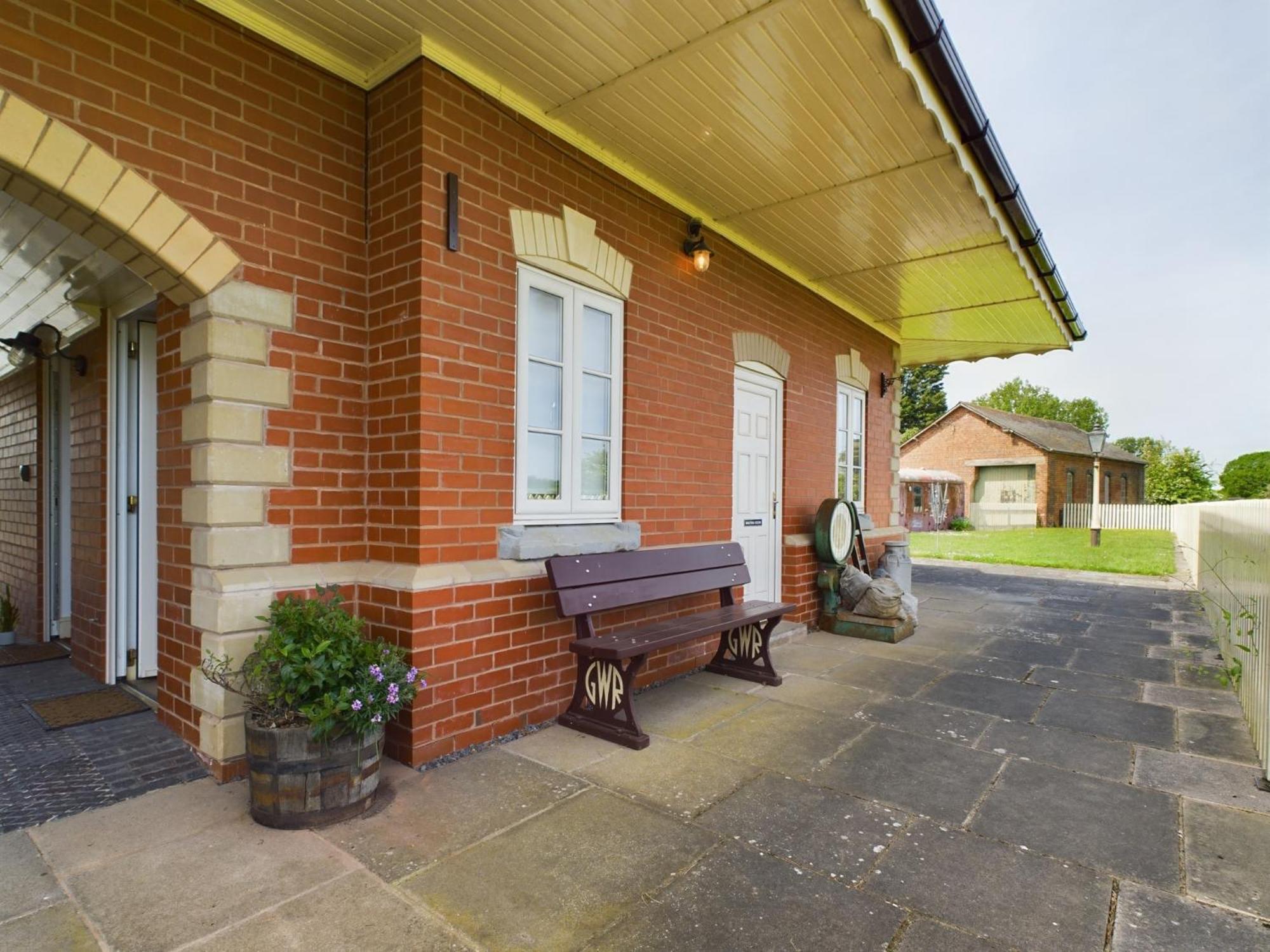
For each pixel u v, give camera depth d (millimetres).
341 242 3461
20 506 6117
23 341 4770
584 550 4102
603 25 3074
